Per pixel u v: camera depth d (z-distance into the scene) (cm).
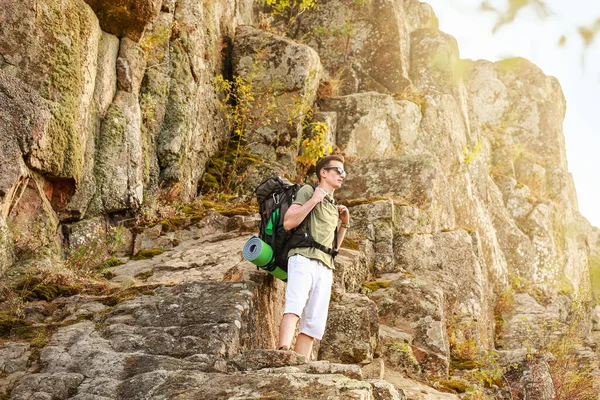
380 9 1412
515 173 1619
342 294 692
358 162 1104
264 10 1434
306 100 1134
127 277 670
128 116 802
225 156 1050
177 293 531
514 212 1470
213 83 1062
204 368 430
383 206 949
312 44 1415
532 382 758
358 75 1377
